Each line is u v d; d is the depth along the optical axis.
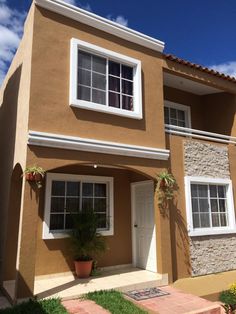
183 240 9.00
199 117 13.16
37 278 7.98
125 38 9.03
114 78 8.68
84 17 8.23
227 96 12.38
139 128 8.71
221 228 10.07
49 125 7.17
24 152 6.95
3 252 8.31
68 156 7.25
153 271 8.84
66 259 8.52
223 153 10.85
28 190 6.53
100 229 9.46
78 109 7.71
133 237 9.90
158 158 8.88
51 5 7.71
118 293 6.89
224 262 9.75
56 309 5.69
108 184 9.84
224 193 10.69
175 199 9.10
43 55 7.44
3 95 11.70
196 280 8.65
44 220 8.36
